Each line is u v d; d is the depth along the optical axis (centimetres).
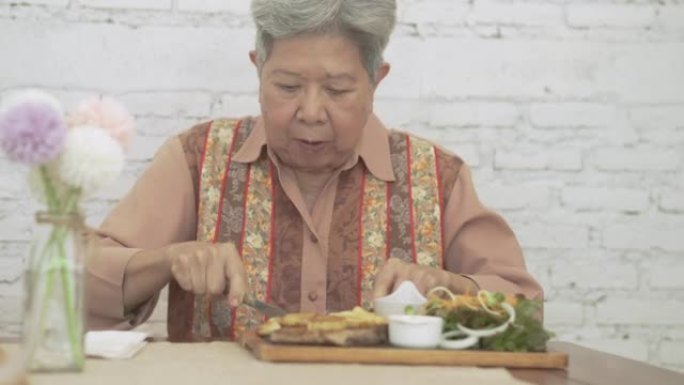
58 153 105
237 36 229
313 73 164
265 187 185
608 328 235
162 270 159
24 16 224
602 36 236
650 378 123
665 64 237
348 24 163
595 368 130
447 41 233
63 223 108
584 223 234
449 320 130
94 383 102
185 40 228
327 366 119
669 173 236
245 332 138
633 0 237
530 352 128
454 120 233
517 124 234
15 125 100
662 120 236
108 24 226
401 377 112
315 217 184
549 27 235
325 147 171
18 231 223
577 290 234
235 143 189
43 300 108
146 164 227
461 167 192
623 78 236
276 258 181
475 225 187
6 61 224
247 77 229
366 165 187
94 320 164
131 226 179
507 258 183
